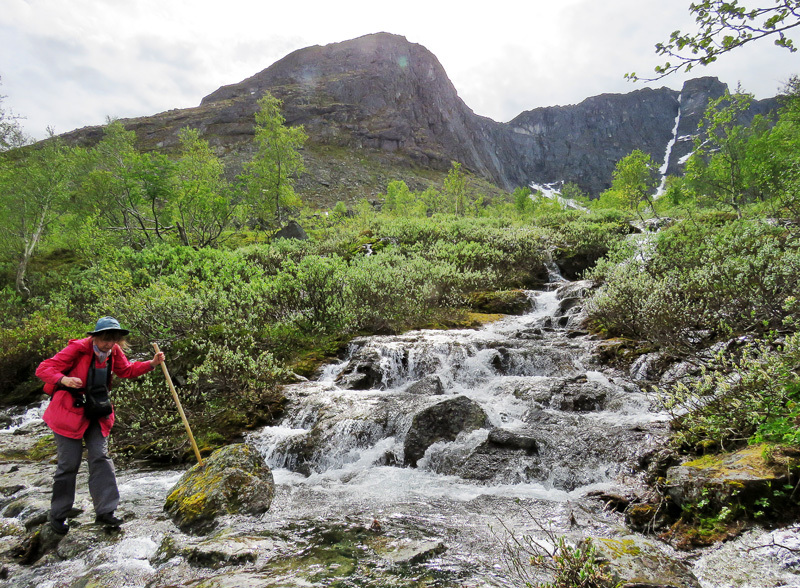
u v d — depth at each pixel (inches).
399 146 5920.3
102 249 801.6
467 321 460.8
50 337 459.8
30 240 928.3
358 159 5211.6
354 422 243.4
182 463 245.3
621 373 286.8
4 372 429.4
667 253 422.9
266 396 292.0
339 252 791.1
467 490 181.9
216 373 297.7
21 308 659.4
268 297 406.6
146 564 134.1
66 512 157.6
